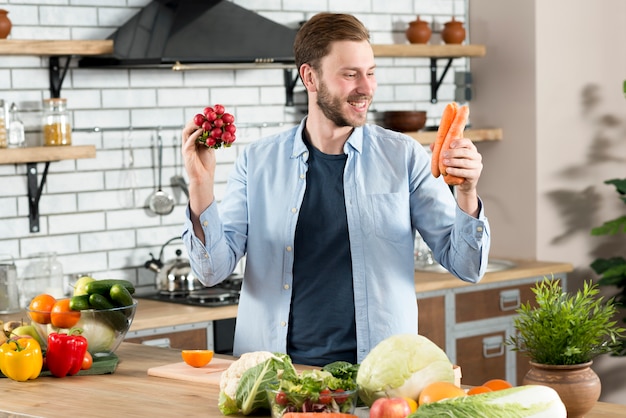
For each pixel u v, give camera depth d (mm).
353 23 3102
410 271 3281
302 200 3260
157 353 3330
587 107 6230
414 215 3297
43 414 2561
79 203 5047
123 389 2818
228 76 5473
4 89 4797
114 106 5121
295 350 3254
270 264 3285
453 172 2736
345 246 3221
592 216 6281
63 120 4773
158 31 4844
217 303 4793
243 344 3338
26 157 4578
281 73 5668
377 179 3264
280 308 3258
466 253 2938
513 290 5574
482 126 6324
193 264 3182
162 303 4887
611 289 6336
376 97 6047
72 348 2957
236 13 5055
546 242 6113
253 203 3334
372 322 3195
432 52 5922
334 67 3076
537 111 6039
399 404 2189
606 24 6273
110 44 4797
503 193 6230
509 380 5590
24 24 4863
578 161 6211
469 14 6367
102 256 5125
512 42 6129
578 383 2381
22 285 4820
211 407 2592
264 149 3365
